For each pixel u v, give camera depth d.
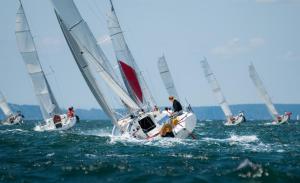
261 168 61.22
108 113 109.81
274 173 59.53
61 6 111.00
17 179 61.06
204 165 67.75
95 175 61.88
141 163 70.06
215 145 93.81
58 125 174.12
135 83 122.12
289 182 57.12
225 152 82.06
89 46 112.12
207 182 56.91
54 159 75.94
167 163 70.00
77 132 155.75
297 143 105.06
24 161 74.56
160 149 86.88
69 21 111.25
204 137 126.56
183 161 71.44
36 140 112.75
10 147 96.31
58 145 97.75
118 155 79.69
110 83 113.06
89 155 80.38
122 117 114.19
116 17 126.25
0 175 63.41
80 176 61.66
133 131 104.00
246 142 102.12
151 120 103.81
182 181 57.47
